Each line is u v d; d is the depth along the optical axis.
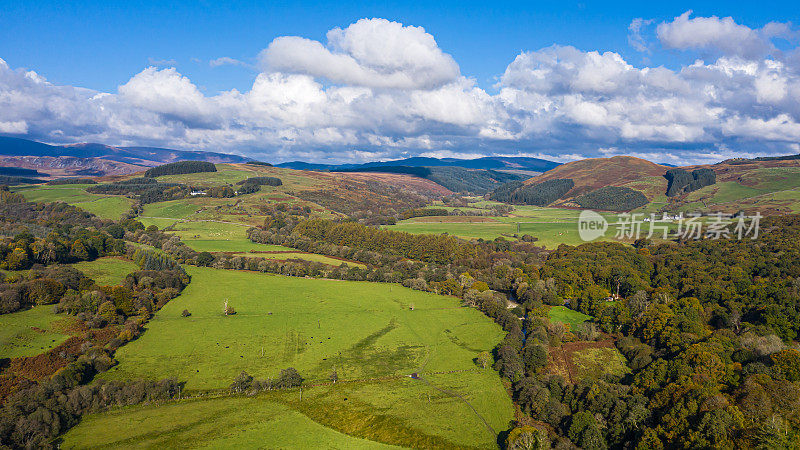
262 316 123.00
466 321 126.00
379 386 89.56
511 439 69.56
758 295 106.06
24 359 83.44
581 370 92.38
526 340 108.44
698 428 62.06
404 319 126.31
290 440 70.81
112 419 75.31
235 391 86.25
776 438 57.50
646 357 91.06
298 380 89.62
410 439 72.31
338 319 124.12
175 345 102.06
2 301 97.75
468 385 90.00
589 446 67.38
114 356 94.75
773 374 71.25
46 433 67.88
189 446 68.06
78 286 113.75
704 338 91.00
